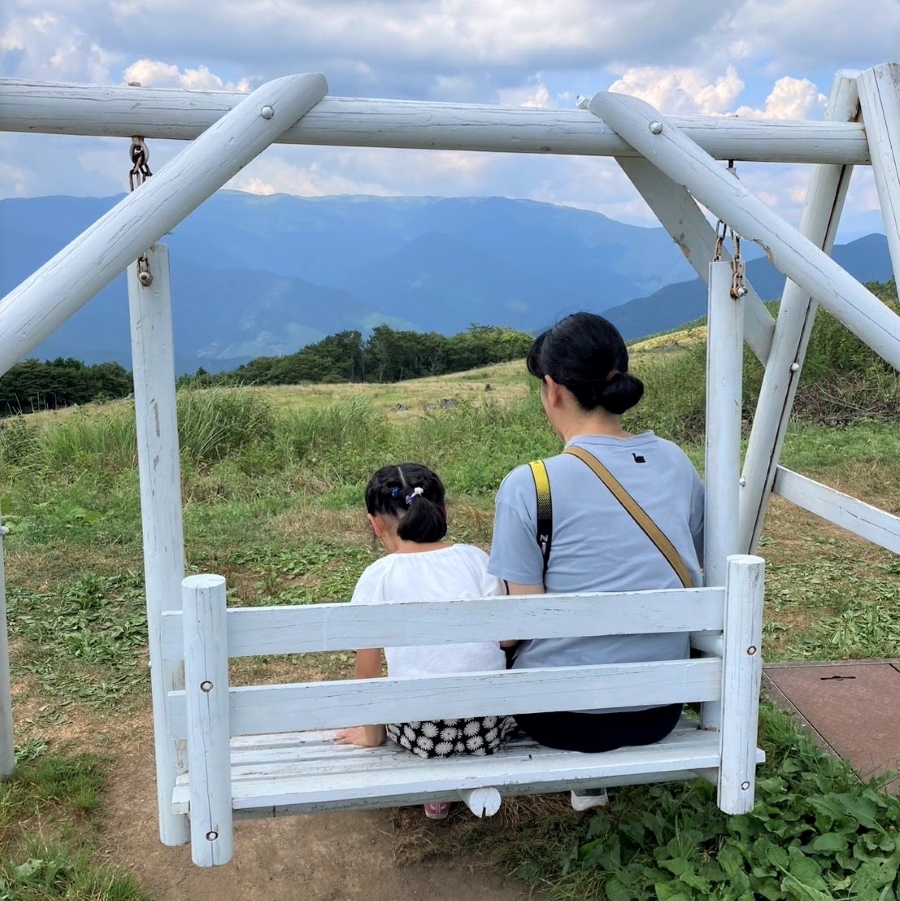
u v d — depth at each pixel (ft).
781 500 22.09
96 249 6.16
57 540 17.88
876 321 7.02
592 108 7.68
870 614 14.29
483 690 6.34
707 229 8.73
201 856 6.04
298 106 6.92
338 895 7.72
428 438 32.63
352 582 15.90
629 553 6.79
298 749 7.43
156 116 6.79
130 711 11.07
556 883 7.65
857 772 9.07
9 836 8.39
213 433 30.86
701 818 8.03
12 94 6.59
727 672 6.60
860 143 8.39
